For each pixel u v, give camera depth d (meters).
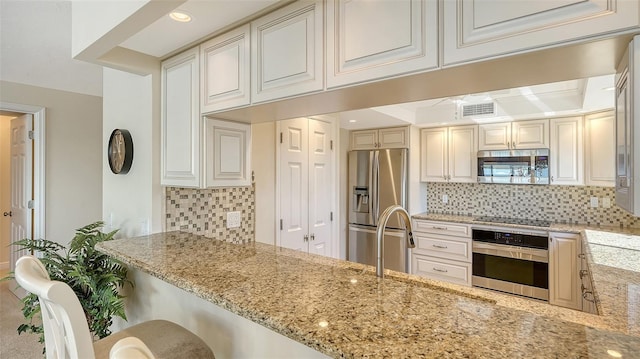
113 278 1.80
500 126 3.79
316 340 0.71
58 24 2.43
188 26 1.53
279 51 1.36
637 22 0.73
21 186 3.46
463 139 4.05
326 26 1.22
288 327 0.77
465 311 0.85
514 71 0.99
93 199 3.73
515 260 3.45
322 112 1.64
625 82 0.83
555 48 0.82
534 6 0.83
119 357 0.48
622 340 0.69
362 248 4.45
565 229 3.16
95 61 1.74
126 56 1.82
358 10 1.14
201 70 1.71
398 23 1.05
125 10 1.32
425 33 1.00
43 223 3.34
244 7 1.36
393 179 4.17
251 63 1.47
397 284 1.09
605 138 3.12
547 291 3.25
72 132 3.57
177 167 1.86
